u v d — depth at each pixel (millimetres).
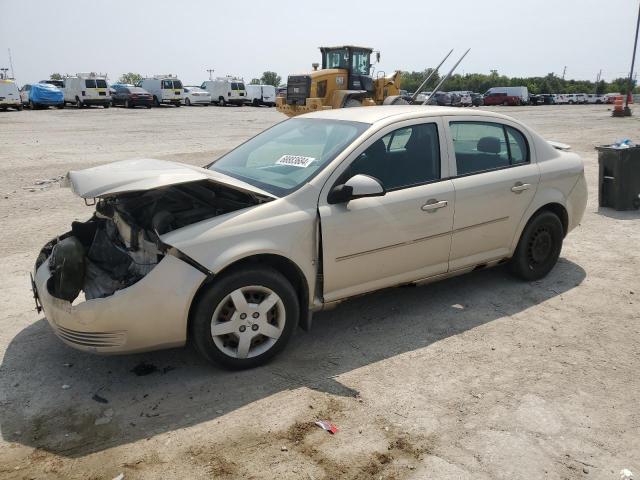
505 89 59500
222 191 4031
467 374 3666
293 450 2906
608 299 4906
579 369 3740
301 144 4379
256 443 2959
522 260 5121
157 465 2791
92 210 8078
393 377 3625
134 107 42094
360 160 4012
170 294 3307
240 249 3445
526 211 4934
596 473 2760
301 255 3715
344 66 20938
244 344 3592
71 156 13898
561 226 5301
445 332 4277
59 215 7773
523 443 2977
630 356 3920
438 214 4305
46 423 3135
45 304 3521
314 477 2709
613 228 7258
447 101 51031
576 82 101875
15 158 13469
